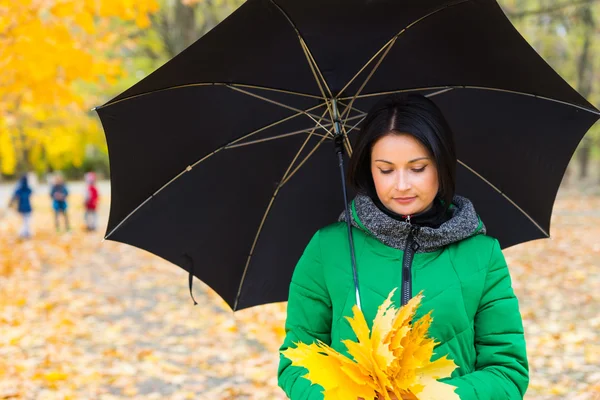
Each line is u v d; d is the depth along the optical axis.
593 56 22.61
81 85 15.85
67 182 44.72
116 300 9.31
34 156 28.62
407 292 1.96
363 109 2.47
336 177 2.64
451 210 2.15
